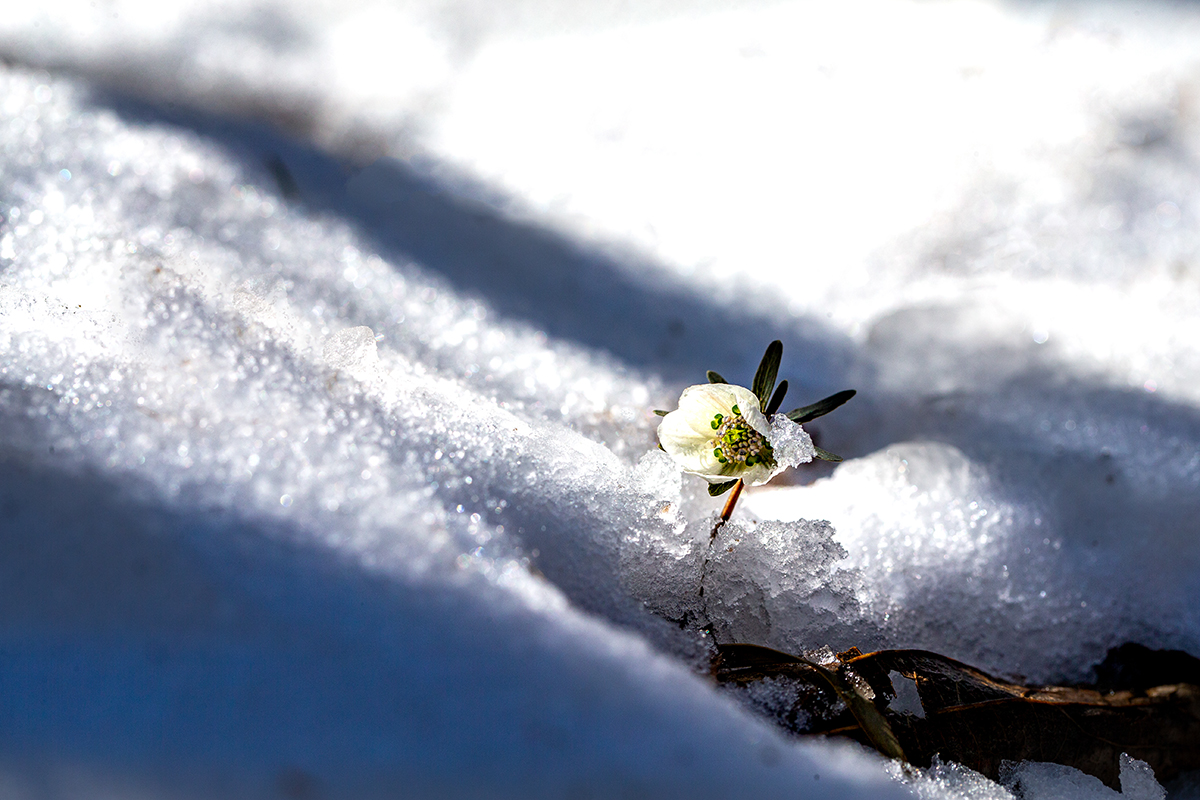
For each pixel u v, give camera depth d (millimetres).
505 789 406
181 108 809
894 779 444
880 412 583
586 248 719
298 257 577
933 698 468
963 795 451
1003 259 750
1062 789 460
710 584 474
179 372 469
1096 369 603
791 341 649
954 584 503
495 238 704
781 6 1004
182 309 492
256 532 434
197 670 411
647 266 709
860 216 772
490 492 463
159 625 415
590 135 886
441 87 965
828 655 473
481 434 479
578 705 418
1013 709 468
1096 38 948
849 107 880
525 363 560
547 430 499
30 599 416
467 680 417
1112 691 483
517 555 451
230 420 458
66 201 553
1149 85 901
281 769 403
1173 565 520
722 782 413
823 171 820
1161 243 767
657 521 478
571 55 983
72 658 410
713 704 427
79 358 468
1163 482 548
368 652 418
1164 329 653
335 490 448
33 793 392
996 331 652
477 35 1021
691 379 585
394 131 906
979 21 968
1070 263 743
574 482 477
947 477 535
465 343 560
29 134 593
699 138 854
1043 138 852
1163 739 471
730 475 467
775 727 448
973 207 792
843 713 454
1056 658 493
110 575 420
